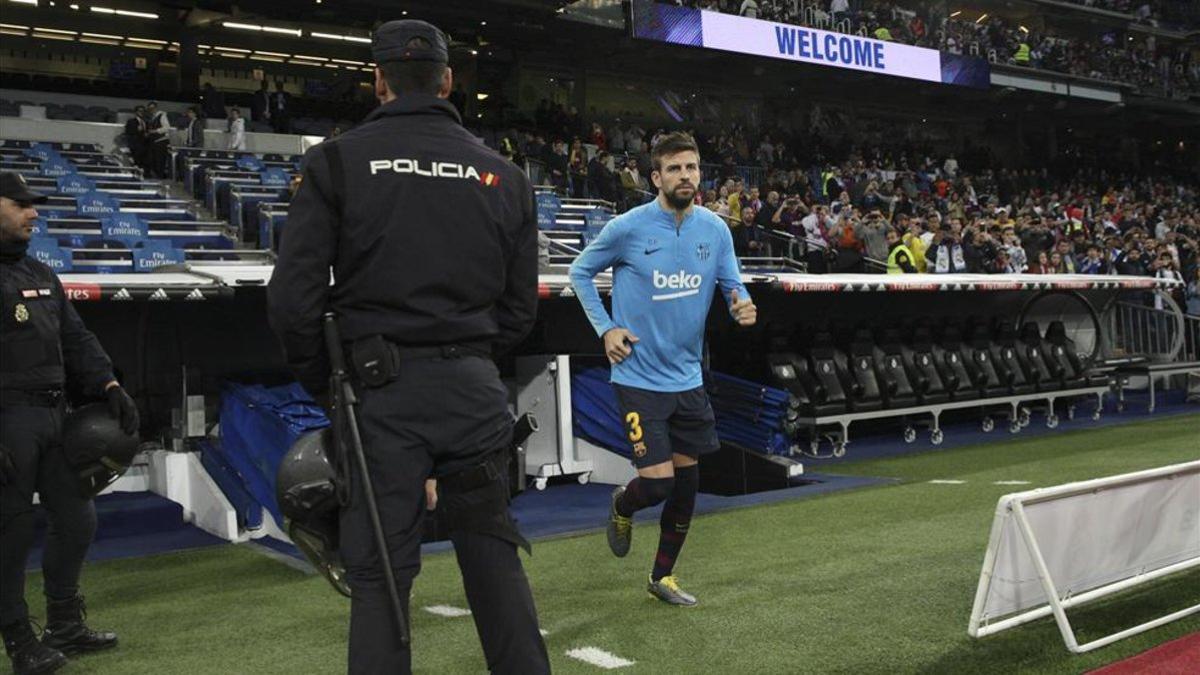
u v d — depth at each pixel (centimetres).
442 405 231
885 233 1527
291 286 223
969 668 352
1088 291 1411
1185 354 1388
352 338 232
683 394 435
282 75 2764
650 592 460
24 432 373
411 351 232
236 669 384
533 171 1777
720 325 1076
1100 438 1045
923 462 930
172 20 2281
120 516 738
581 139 2164
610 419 863
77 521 395
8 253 379
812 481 815
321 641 418
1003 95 2905
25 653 379
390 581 221
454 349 236
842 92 2847
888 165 2536
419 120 242
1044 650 368
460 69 2358
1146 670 344
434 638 413
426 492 236
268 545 635
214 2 2119
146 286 649
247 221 1244
